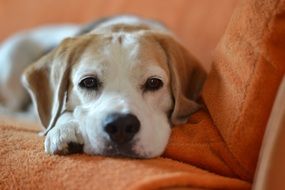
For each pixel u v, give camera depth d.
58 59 0.64
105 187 0.47
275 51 0.49
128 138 0.53
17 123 0.71
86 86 0.60
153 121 0.57
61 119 0.61
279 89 0.47
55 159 0.52
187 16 0.95
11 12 1.18
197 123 0.57
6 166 0.53
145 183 0.45
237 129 0.50
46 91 0.66
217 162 0.53
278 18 0.49
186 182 0.46
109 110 0.55
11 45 1.08
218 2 0.92
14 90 1.04
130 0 1.02
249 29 0.51
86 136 0.55
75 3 1.10
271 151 0.45
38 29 1.13
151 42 0.63
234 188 0.49
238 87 0.51
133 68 0.60
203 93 0.59
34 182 0.51
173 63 0.63
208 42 0.90
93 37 0.63
